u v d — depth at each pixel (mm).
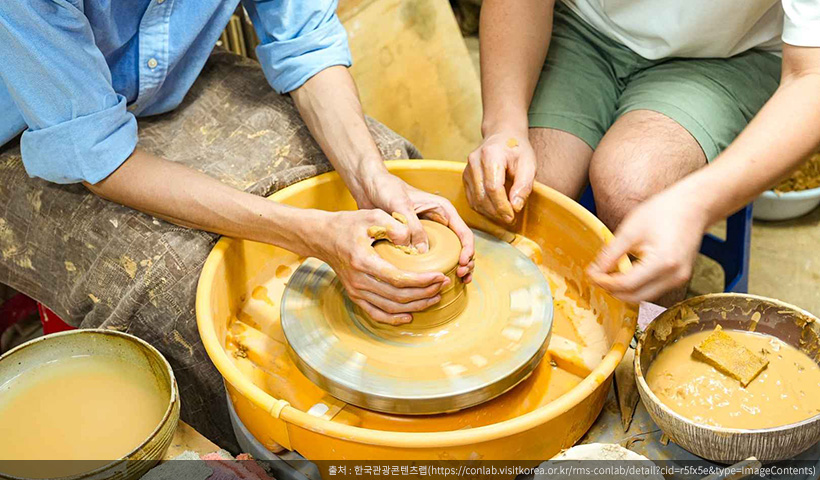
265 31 1566
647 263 1070
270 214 1228
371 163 1335
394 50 2283
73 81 1191
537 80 1660
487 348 1171
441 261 1138
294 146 1506
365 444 990
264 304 1392
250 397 1033
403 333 1198
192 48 1510
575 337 1314
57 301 1450
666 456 1104
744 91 1609
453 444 969
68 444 1055
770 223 2535
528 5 1591
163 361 1085
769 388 1110
